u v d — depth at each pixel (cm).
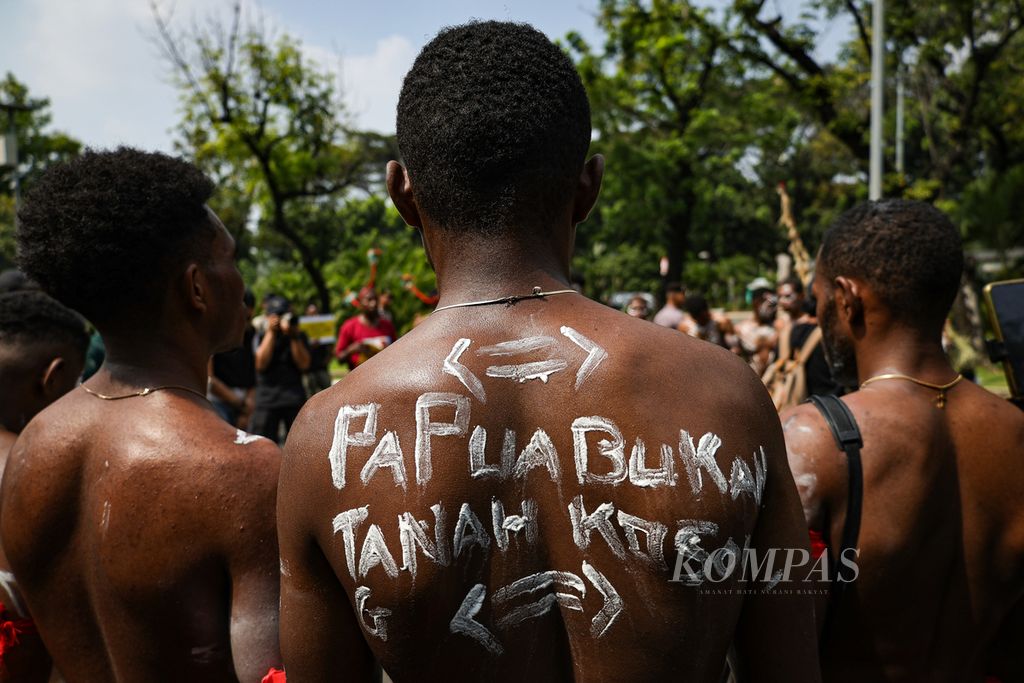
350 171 2228
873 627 173
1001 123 1942
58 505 168
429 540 112
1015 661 182
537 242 122
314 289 2516
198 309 181
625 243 3781
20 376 216
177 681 163
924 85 1955
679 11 1894
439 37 124
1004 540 173
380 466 114
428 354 118
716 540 110
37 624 175
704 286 3106
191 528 161
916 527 171
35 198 174
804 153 3884
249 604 160
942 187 1927
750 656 121
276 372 813
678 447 111
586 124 125
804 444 176
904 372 183
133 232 171
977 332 1667
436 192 121
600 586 111
